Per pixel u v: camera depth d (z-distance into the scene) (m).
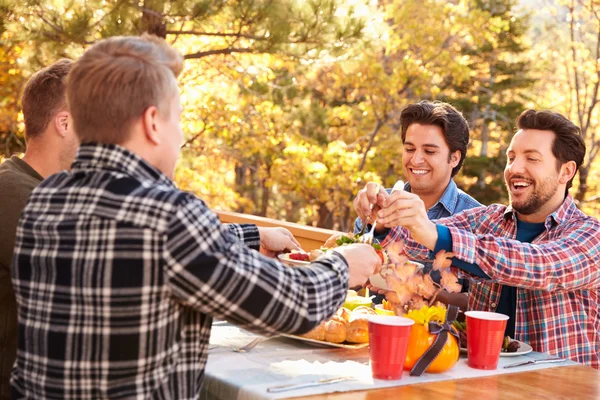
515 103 17.12
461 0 14.20
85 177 1.27
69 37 6.00
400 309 1.63
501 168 16.92
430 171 2.87
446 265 1.68
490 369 1.67
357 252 1.48
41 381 1.25
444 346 1.60
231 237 1.28
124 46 1.29
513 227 2.26
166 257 1.19
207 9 6.53
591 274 1.97
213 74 10.61
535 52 17.31
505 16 16.36
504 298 2.17
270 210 18.22
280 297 1.25
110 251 1.20
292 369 1.58
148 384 1.23
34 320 1.27
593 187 16.33
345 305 2.04
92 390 1.22
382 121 14.05
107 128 1.27
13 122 7.93
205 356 1.32
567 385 1.57
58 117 1.92
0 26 6.03
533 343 2.08
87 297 1.21
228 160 14.91
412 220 1.81
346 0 7.07
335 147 12.82
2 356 1.82
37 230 1.27
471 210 2.40
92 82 1.26
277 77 11.40
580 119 15.78
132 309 1.19
